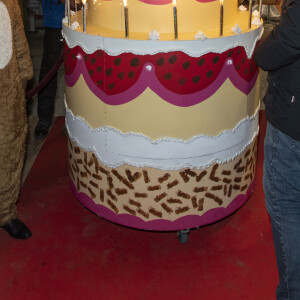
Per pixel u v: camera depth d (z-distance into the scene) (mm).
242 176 1945
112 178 1826
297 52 1250
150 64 1549
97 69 1652
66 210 2205
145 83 1584
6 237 1996
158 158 1714
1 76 1638
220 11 1557
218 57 1581
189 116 1645
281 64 1311
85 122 1812
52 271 1810
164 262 1865
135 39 1532
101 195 1915
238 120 1782
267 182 1491
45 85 2662
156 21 1649
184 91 1593
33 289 1717
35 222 2107
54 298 1677
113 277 1783
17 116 1794
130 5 1647
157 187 1777
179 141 1679
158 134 1671
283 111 1364
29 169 2576
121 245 1965
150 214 1847
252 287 1731
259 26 1756
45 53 2721
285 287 1461
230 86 1671
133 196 1822
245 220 2125
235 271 1813
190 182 1776
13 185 1900
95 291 1713
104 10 1735
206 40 1531
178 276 1791
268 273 1801
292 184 1410
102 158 1812
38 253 1907
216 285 1743
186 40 1515
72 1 2340
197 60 1550
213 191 1847
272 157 1446
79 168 1971
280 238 1464
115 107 1672
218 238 2006
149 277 1786
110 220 1948
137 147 1708
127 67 1578
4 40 1614
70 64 1788
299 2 1198
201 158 1741
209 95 1633
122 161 1759
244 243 1975
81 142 1885
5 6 1595
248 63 1707
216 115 1688
